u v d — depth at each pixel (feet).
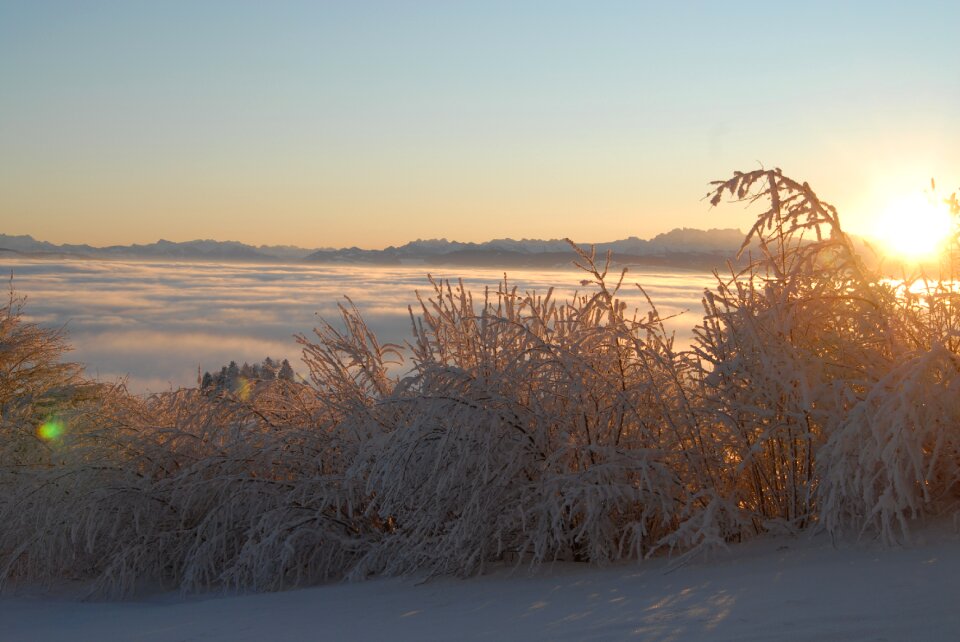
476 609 15.33
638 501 18.88
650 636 11.07
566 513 18.85
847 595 11.53
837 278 17.98
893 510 14.67
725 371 17.84
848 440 15.21
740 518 17.06
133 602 23.29
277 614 17.72
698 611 12.01
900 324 17.39
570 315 21.20
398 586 19.21
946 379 15.61
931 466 14.89
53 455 28.04
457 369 19.98
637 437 19.47
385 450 20.31
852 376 17.46
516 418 19.51
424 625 14.48
